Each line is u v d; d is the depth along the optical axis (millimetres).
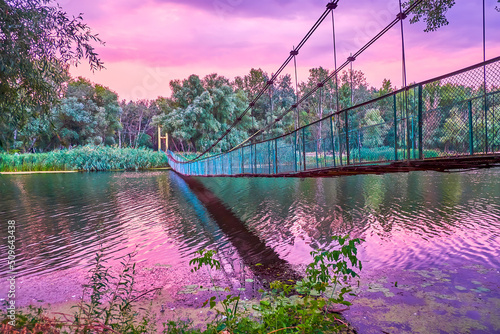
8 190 20062
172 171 40438
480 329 3477
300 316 2088
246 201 14414
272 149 9688
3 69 3855
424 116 3826
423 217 9453
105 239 8367
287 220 10023
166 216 11570
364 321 3611
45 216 11773
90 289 4883
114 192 19016
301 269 5555
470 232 7523
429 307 3947
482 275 4949
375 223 8984
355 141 6098
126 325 2363
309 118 55188
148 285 5008
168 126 52438
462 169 3590
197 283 5031
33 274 5750
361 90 50125
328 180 21438
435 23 8531
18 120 4645
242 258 6418
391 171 4773
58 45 4445
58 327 1867
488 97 3018
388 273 5160
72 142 49469
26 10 4035
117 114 58062
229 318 2234
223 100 53188
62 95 4930
